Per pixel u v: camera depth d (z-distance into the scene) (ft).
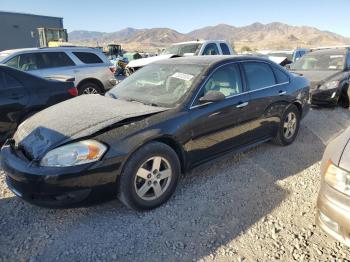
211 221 10.45
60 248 9.28
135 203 10.59
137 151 10.41
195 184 12.92
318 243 9.32
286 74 17.24
